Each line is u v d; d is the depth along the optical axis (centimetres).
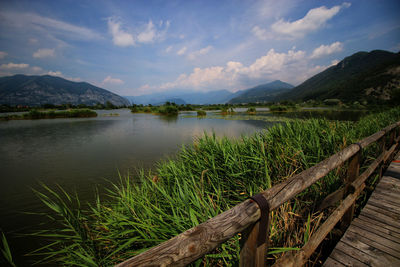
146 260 47
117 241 170
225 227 64
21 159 812
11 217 381
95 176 596
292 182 102
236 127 1598
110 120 2622
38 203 438
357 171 198
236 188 264
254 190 237
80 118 3027
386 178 330
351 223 214
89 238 175
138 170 635
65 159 797
